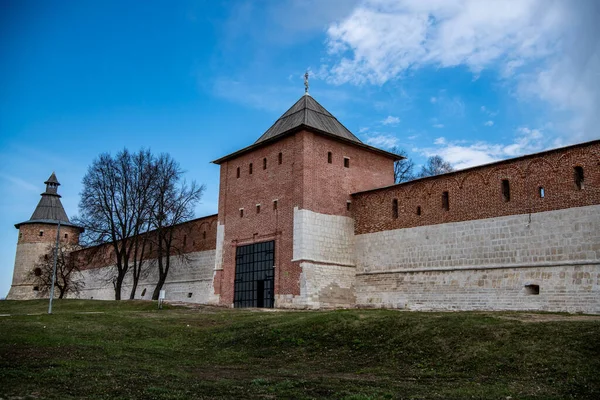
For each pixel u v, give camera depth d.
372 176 39.94
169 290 51.19
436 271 31.50
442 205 32.03
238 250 39.94
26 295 71.25
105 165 48.38
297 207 35.50
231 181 42.12
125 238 47.53
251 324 25.42
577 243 25.61
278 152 38.16
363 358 18.66
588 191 25.62
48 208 75.31
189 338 24.11
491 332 18.16
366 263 35.97
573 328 17.31
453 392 13.09
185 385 13.45
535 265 26.98
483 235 29.58
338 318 23.27
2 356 16.41
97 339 22.94
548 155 27.48
